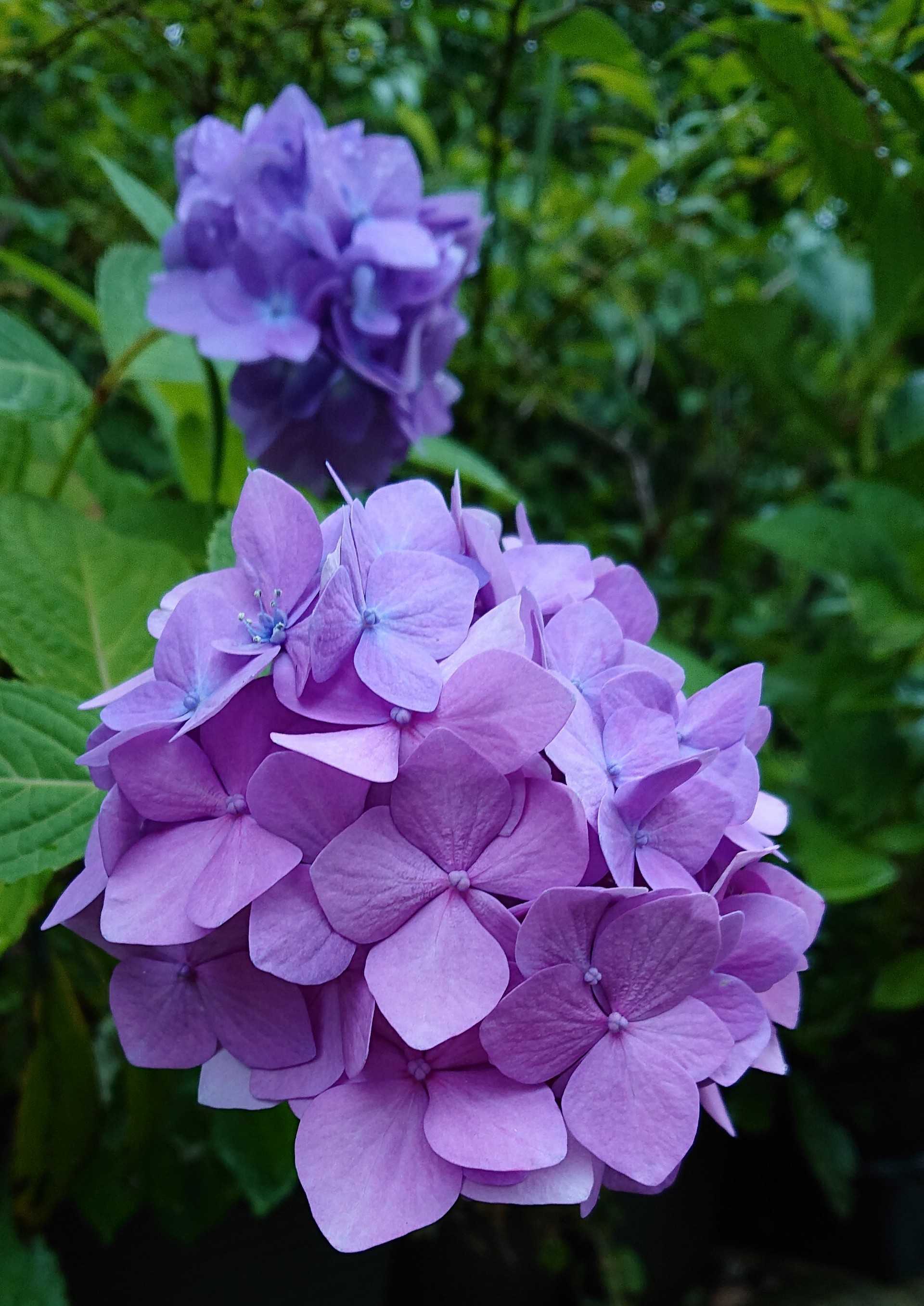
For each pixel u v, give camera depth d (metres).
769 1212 0.68
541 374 0.67
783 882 0.23
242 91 0.48
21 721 0.27
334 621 0.18
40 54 0.46
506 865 0.19
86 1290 0.45
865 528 0.53
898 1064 0.64
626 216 0.70
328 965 0.18
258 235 0.33
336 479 0.20
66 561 0.33
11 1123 0.48
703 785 0.20
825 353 0.83
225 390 0.43
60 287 0.40
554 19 0.47
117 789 0.20
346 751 0.18
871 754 0.55
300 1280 0.47
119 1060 0.41
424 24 0.52
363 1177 0.18
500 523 0.25
